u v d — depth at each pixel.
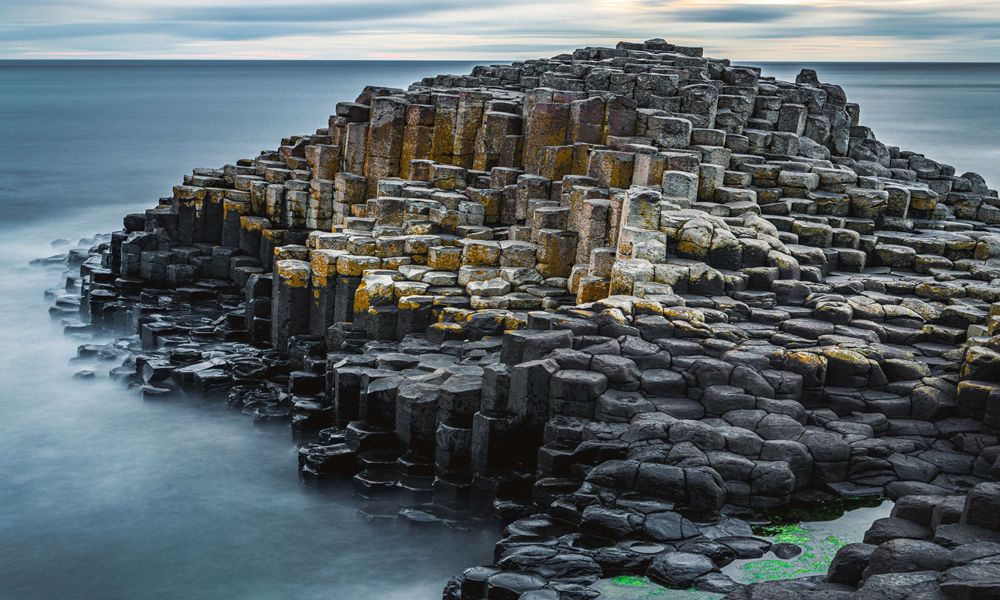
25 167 74.62
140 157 82.38
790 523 15.77
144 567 18.52
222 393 27.84
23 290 40.38
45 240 49.66
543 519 16.45
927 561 11.20
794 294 22.55
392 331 26.77
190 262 36.31
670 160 27.86
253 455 24.00
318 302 29.20
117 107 150.50
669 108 33.31
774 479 16.19
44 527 20.14
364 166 36.91
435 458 20.14
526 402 19.08
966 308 20.91
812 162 30.86
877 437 17.88
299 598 17.25
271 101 172.75
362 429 21.52
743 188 28.77
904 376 19.00
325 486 21.25
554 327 20.50
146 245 36.50
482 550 18.34
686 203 26.58
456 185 33.75
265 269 35.56
